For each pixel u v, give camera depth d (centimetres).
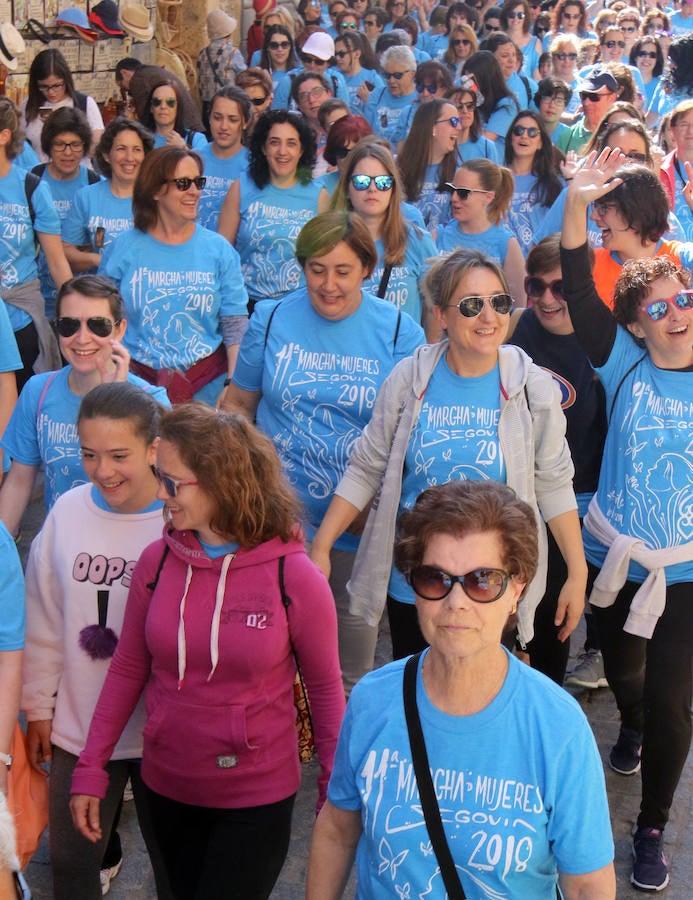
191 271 601
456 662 245
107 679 338
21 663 337
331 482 477
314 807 479
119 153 727
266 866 328
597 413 462
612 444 433
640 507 420
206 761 318
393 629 433
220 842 324
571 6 1667
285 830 329
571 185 421
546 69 1442
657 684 420
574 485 468
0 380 493
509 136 849
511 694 246
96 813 332
